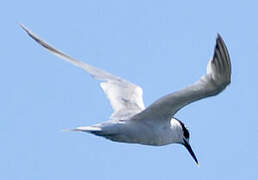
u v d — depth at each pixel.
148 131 14.68
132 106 15.63
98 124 14.41
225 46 12.31
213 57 12.62
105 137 14.59
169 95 13.70
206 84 12.98
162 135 14.90
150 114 14.59
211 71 12.84
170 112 14.49
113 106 15.70
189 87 13.14
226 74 12.70
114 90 15.94
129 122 14.61
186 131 15.88
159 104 14.14
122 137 14.59
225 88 13.03
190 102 13.77
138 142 14.80
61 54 15.73
